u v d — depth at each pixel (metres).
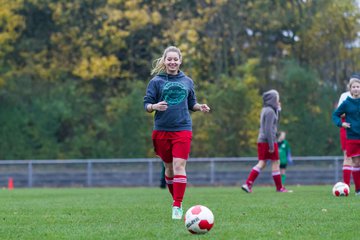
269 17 70.56
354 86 24.81
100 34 67.75
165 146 17.12
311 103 69.75
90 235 13.65
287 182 54.22
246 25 71.50
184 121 16.97
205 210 13.54
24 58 71.38
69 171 55.72
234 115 67.38
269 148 29.80
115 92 71.88
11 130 68.31
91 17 70.38
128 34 67.44
